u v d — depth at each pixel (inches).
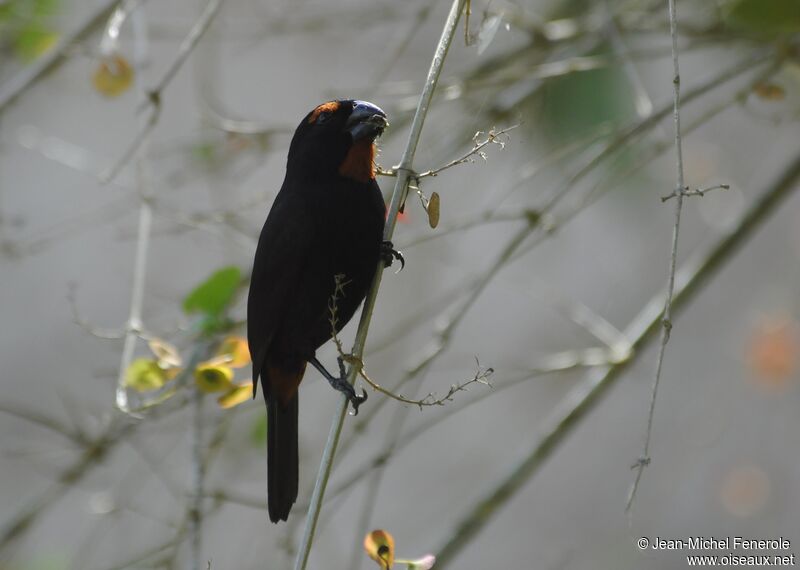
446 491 690.8
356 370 242.8
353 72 573.6
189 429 348.8
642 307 668.7
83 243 730.8
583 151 410.6
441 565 360.5
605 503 692.1
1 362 703.1
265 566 430.9
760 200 396.8
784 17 375.2
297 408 310.5
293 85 735.1
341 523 677.9
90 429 408.2
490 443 706.2
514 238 343.0
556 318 700.0
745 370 577.3
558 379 709.3
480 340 703.7
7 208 719.1
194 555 306.5
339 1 499.5
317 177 291.1
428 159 397.1
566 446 712.4
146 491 425.1
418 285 602.9
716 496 642.8
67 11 452.1
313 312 299.1
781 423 636.7
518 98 389.7
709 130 607.8
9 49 450.9
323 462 232.4
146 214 325.1
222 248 418.0
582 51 410.6
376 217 291.1
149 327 403.5
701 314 682.8
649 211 501.4
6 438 644.7
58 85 563.2
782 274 681.6
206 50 494.0
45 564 431.2
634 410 705.6
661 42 536.1
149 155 439.5
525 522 696.4
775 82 390.9
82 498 627.8
